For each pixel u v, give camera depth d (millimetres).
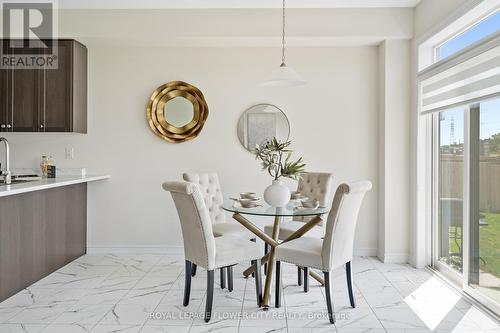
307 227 2984
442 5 3311
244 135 4328
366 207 4320
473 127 3004
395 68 4020
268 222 4344
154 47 4340
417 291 3199
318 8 3938
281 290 3191
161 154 4375
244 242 2904
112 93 4352
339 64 4305
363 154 4309
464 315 2721
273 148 3098
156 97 4324
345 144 4316
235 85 4340
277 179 3086
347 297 3070
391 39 4004
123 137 4363
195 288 3275
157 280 3475
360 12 3930
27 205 3297
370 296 3090
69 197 4020
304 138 4336
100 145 4367
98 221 4398
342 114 4316
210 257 2623
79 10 3979
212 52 4340
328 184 3693
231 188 4359
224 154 4355
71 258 4055
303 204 2924
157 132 4324
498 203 2707
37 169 4348
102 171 4379
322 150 4324
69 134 4359
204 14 3977
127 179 4375
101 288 3266
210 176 3904
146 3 3852
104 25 3982
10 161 4355
